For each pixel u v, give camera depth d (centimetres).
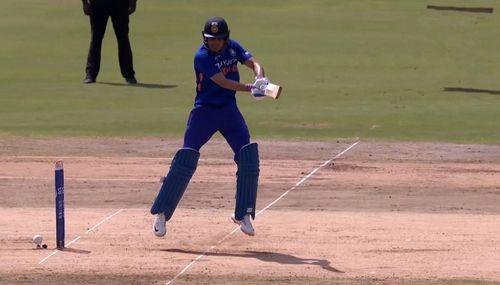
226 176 6750
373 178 6731
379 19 15238
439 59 12700
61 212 4709
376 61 12519
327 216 5538
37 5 16212
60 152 7612
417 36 14112
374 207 5847
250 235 4738
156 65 12231
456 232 5119
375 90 10656
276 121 8925
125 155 7512
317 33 14225
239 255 4619
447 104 9862
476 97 10294
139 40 13750
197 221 5366
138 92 10519
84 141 8031
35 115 9225
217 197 6088
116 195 6162
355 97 10219
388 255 4622
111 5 10900
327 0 16688
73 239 4931
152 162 7262
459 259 4550
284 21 15012
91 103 9869
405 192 6300
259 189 6353
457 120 9025
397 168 7069
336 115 9225
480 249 4744
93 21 11056
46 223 5334
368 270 4344
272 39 13775
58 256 4578
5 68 12162
